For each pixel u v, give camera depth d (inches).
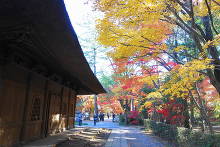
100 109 1278.3
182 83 267.7
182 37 402.9
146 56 298.8
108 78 1134.4
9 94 207.9
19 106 232.4
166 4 209.2
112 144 350.9
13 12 117.0
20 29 135.4
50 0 103.7
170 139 382.9
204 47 209.0
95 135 454.0
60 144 287.4
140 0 199.3
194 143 259.0
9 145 210.1
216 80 230.5
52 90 355.3
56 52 198.4
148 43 268.5
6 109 202.7
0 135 191.6
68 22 128.2
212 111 554.6
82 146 301.1
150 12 211.2
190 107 426.6
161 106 456.4
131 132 574.6
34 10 113.7
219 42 207.8
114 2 208.2
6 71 199.0
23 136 239.9
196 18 289.7
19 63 223.6
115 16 226.2
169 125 396.5
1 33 144.5
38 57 232.5
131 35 256.7
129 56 295.6
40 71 288.5
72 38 155.8
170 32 297.7
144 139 427.8
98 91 563.2
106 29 246.8
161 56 336.2
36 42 163.2
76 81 437.7
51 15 119.0
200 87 389.4
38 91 288.2
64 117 445.1
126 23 235.0
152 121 572.1
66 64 252.5
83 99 1267.2
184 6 235.9
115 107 1000.9
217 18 374.0
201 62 210.8
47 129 333.4
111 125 845.8
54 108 369.4
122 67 431.5
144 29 261.4
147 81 436.8
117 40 260.4
